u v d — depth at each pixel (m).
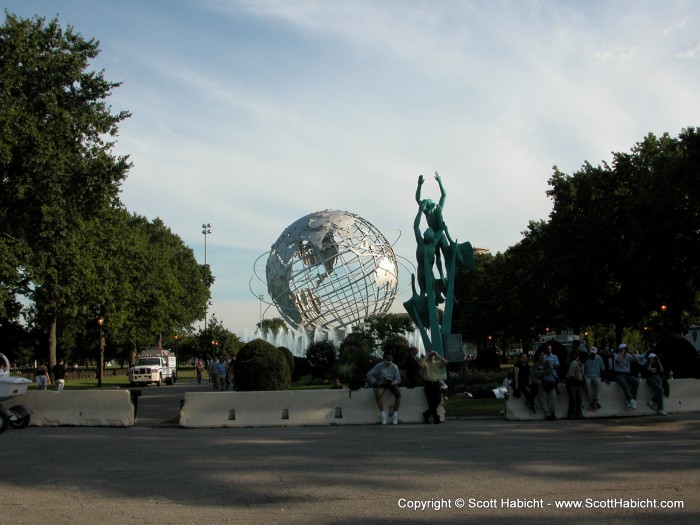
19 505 8.24
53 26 30.44
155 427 17.48
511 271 53.94
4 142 26.23
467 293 75.12
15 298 46.12
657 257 35.03
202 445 13.52
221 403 17.48
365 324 37.09
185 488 9.12
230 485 9.29
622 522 7.17
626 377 18.11
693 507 7.76
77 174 30.23
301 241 42.03
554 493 8.52
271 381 21.11
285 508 7.92
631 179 42.22
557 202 45.38
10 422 17.05
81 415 17.73
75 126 30.27
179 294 77.19
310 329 43.31
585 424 16.45
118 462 11.39
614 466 10.28
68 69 29.58
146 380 50.88
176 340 93.75
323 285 41.44
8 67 27.48
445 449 12.35
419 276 29.05
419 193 29.09
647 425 16.08
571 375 17.66
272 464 10.97
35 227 30.08
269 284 43.94
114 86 31.70
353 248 41.69
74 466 11.02
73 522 7.41
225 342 87.50
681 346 24.36
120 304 56.38
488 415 18.36
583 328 51.12
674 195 34.19
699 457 11.05
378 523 7.21
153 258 68.81
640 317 42.22
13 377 16.80
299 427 17.00
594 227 42.00
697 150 32.69
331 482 9.37
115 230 48.19
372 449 12.52
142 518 7.54
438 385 17.23
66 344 74.62
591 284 42.19
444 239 28.78
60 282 33.56
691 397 19.22
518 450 12.09
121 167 30.88
